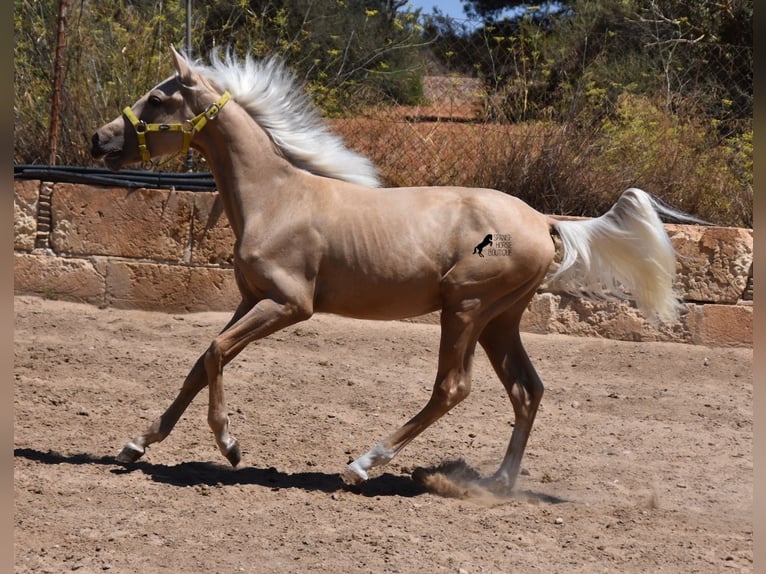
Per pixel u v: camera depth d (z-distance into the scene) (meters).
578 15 12.34
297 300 5.48
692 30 11.97
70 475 5.49
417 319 9.99
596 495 5.77
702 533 5.08
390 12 11.61
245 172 5.66
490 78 10.90
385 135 10.59
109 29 11.60
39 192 10.19
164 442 6.39
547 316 9.74
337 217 5.53
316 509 5.16
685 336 9.58
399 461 6.29
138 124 5.73
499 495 5.63
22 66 11.39
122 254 10.10
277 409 7.29
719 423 7.47
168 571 4.21
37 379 7.60
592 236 5.68
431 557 4.51
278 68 6.00
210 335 9.34
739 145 10.84
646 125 10.77
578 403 7.87
